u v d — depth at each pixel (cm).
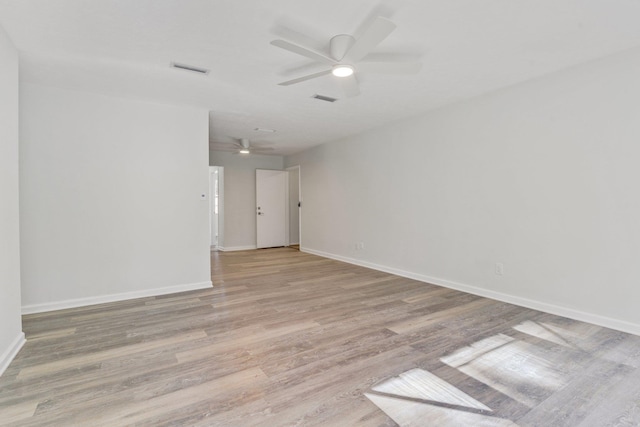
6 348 210
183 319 289
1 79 206
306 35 222
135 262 355
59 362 212
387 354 221
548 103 294
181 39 227
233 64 267
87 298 330
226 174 714
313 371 199
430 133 409
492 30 219
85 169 328
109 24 207
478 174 354
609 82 257
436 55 255
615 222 256
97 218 335
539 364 206
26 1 181
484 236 351
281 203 779
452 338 245
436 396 173
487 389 179
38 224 308
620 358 212
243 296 360
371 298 350
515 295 325
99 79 295
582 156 273
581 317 277
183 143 381
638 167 244
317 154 644
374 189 504
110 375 196
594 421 153
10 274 218
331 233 610
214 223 823
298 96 348
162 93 334
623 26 214
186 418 157
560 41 235
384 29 185
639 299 246
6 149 212
